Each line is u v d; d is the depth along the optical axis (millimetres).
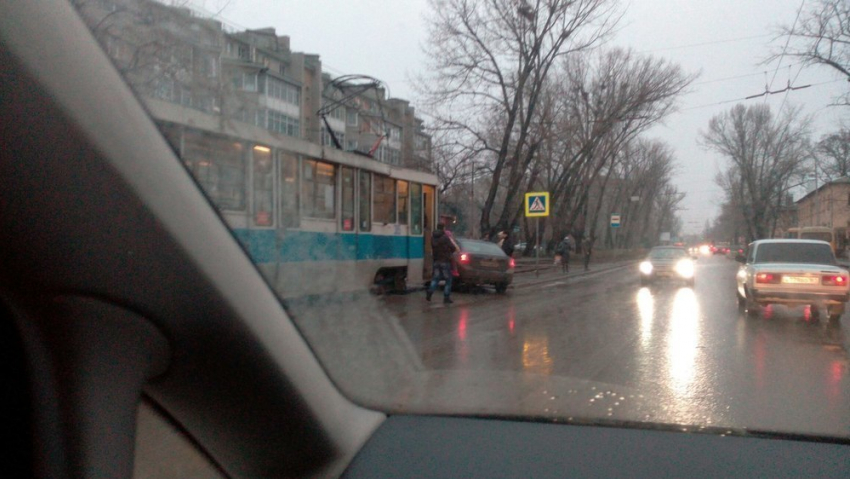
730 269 36375
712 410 4203
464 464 2637
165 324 1986
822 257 12539
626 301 15516
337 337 3389
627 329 10180
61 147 1684
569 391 4188
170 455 2191
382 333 3807
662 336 9391
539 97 28156
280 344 2342
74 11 1816
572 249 56062
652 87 31188
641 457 2771
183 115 3244
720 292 18656
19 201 1650
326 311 3676
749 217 67438
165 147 2018
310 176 11195
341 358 3217
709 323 11180
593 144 32625
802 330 10383
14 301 1727
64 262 1743
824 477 2613
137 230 1851
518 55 25625
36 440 1783
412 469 2588
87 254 1778
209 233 2094
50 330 1780
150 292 1921
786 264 12211
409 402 3311
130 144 1851
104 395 1860
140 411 2111
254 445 2359
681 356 7555
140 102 2008
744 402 4781
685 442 2973
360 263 13719
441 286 17906
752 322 11383
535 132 27375
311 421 2463
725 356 7633
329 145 12961
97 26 2062
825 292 11344
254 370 2234
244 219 4254
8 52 1583
